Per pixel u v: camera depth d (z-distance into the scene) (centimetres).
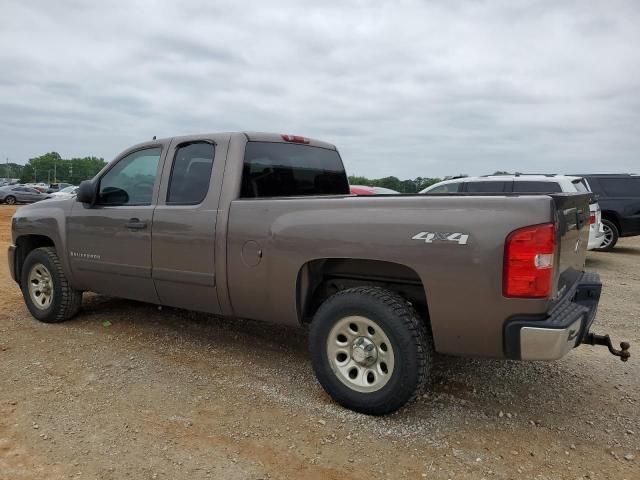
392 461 302
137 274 471
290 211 379
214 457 304
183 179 449
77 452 307
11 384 401
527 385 412
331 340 363
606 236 1298
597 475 292
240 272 401
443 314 320
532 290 296
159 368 436
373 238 338
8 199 3781
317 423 344
